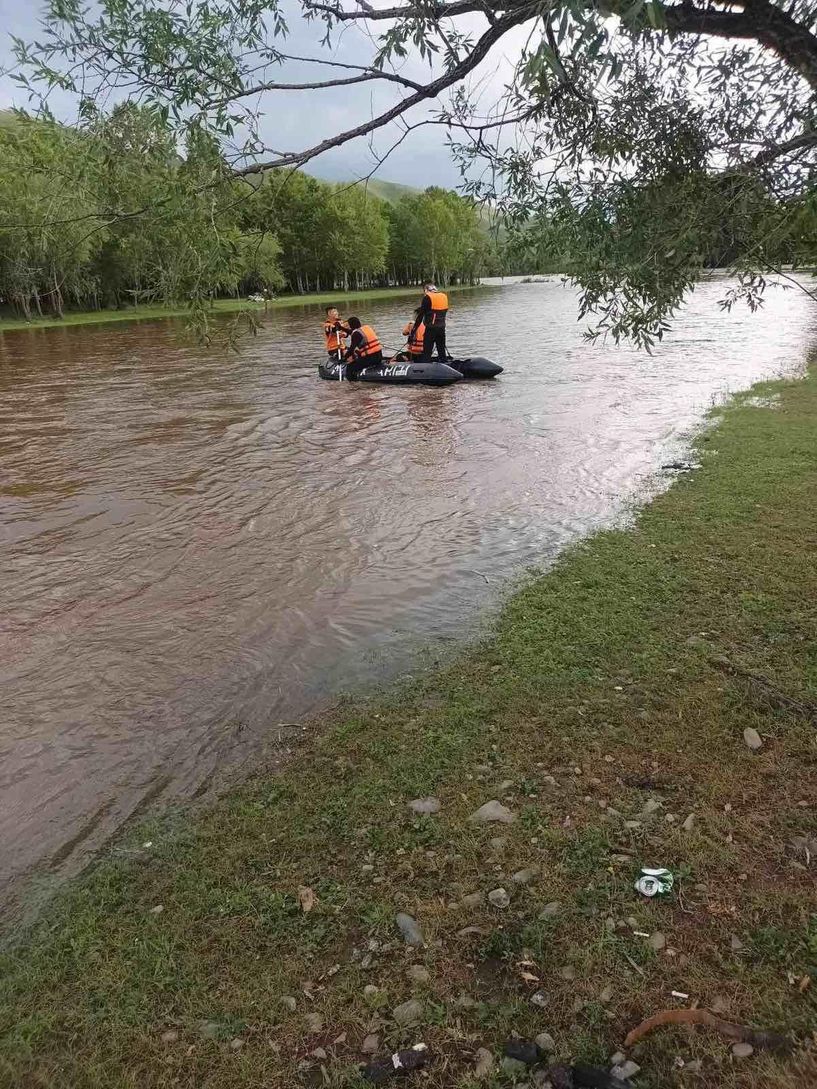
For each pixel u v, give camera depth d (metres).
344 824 3.60
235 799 3.92
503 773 3.88
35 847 3.69
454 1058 2.40
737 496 8.18
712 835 3.29
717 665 4.71
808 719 4.05
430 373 17.91
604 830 3.38
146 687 5.18
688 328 29.84
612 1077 2.27
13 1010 2.71
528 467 10.41
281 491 9.67
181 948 2.94
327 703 4.87
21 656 5.64
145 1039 2.55
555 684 4.71
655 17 1.71
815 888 2.93
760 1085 2.19
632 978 2.62
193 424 14.26
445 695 4.77
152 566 7.31
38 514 8.95
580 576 6.43
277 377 20.33
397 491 9.53
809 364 18.56
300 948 2.89
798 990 2.49
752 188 2.90
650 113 3.36
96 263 46.62
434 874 3.22
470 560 7.17
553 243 3.78
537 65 1.85
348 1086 2.34
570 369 20.02
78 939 3.02
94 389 18.80
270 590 6.69
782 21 2.42
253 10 2.73
